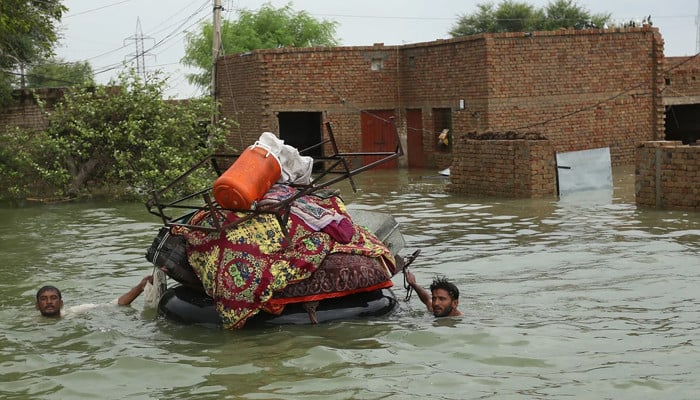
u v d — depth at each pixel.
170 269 9.88
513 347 8.35
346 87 34.69
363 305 9.76
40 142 23.77
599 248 13.63
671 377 7.32
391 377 7.57
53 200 23.62
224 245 9.50
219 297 9.36
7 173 23.95
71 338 9.27
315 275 9.60
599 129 32.19
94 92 25.27
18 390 7.61
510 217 17.86
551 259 12.88
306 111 34.41
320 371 7.81
